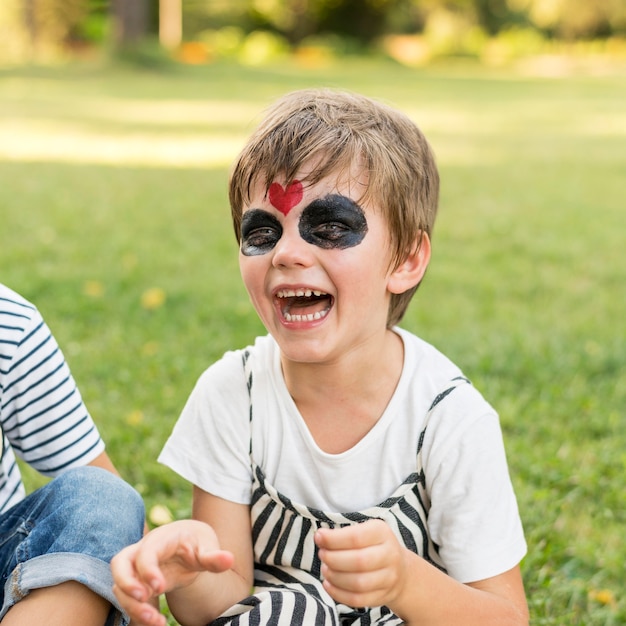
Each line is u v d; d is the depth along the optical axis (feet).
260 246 5.89
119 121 44.75
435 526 5.98
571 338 14.35
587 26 128.57
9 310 6.31
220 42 106.83
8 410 6.41
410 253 6.23
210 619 5.94
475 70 98.22
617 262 19.36
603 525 9.15
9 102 51.65
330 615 5.59
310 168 5.79
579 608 7.87
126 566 5.03
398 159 6.01
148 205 24.45
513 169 32.78
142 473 9.58
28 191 25.75
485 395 11.82
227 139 39.81
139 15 82.58
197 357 13.00
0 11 100.73
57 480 5.85
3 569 5.76
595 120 50.57
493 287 17.11
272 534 6.16
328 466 6.01
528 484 9.61
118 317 14.75
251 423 6.21
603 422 11.23
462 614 5.42
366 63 99.30
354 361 5.97
